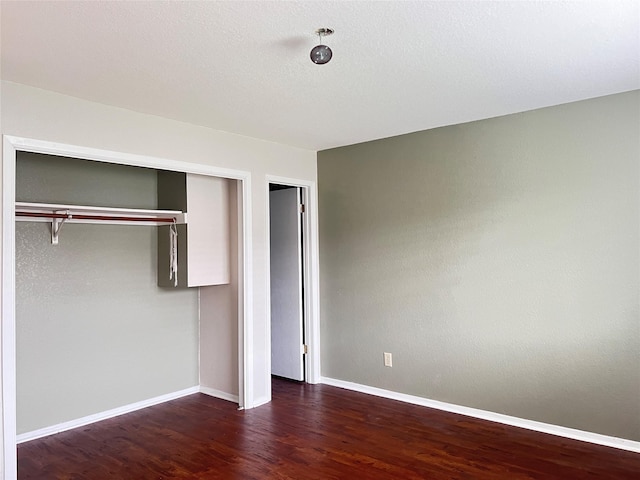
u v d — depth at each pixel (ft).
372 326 14.15
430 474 8.98
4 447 8.24
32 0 5.78
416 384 13.19
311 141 13.97
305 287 15.61
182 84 8.87
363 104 10.32
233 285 13.83
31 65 7.86
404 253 13.41
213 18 6.32
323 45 6.87
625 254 9.89
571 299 10.56
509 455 9.74
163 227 13.61
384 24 6.57
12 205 8.48
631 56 7.86
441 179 12.60
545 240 10.91
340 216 14.94
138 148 10.54
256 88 9.15
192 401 13.74
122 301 12.92
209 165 12.10
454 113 11.21
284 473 9.11
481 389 11.94
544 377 10.93
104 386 12.44
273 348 16.43
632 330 9.81
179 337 14.29
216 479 8.91
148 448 10.39
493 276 11.71
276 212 16.30
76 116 9.49
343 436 10.91
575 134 10.46
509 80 8.98
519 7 6.15
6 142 8.44
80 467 9.52
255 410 12.84
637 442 9.75
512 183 11.37
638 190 9.73
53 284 11.55
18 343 10.92
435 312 12.77
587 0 5.99
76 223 12.05
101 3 5.88
